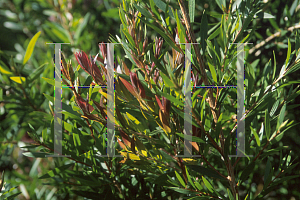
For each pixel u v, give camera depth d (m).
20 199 0.99
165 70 0.64
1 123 1.10
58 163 1.00
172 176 0.75
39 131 1.11
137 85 0.56
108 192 0.81
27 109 1.05
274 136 0.60
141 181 0.88
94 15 1.39
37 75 0.94
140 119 0.76
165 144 0.64
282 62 1.02
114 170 0.80
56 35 1.26
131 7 0.66
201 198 0.63
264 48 1.07
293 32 0.97
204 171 0.62
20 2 1.48
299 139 0.94
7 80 1.01
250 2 0.69
